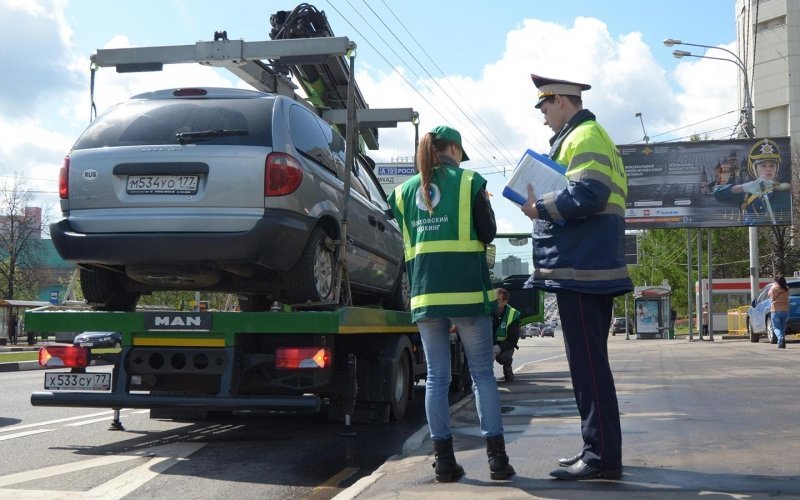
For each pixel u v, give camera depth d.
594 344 4.43
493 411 4.61
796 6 70.94
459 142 4.89
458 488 4.37
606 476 4.41
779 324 19.95
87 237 6.29
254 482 5.45
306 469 5.89
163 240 6.18
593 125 4.47
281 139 6.46
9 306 45.78
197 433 7.64
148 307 7.78
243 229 6.18
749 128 30.86
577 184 4.32
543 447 5.64
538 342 52.00
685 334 57.09
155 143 6.43
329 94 11.25
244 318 6.37
